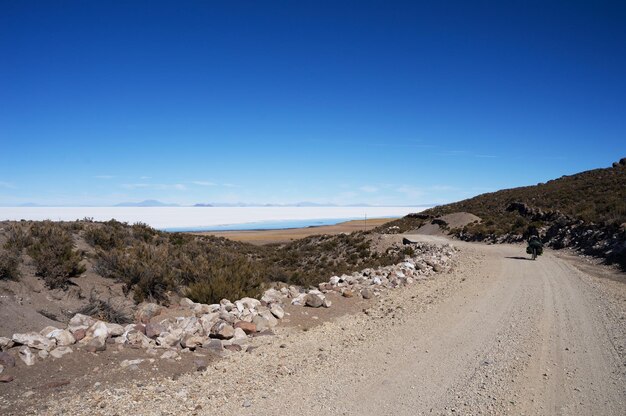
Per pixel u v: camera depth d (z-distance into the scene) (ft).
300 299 38.65
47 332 23.50
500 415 17.29
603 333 29.19
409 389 19.95
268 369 22.36
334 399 18.84
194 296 37.29
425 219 255.70
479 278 54.39
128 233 59.52
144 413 16.72
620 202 107.55
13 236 38.11
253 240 283.18
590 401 18.56
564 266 69.56
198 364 22.25
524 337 28.27
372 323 32.48
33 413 16.15
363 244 131.95
